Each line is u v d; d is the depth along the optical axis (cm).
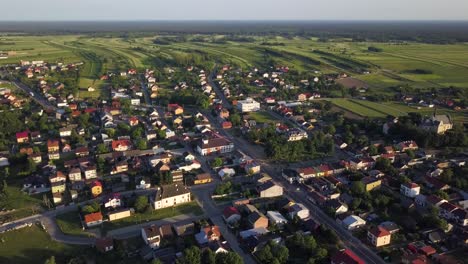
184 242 13988
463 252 13612
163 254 13125
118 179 19312
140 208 16212
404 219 15462
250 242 13938
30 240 14400
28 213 16300
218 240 14100
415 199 17312
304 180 19238
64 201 17225
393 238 14350
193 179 18988
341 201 16962
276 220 15188
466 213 15338
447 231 14700
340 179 19162
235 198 17538
